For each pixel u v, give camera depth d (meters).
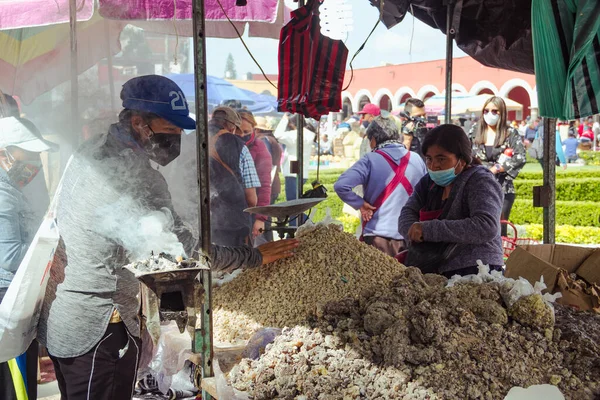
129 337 2.40
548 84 3.09
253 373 2.27
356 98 34.31
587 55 3.04
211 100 8.63
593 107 3.06
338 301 2.47
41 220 2.97
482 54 4.55
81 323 2.36
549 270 2.93
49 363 4.61
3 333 2.41
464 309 2.34
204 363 2.30
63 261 2.39
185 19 4.02
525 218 11.86
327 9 3.37
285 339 2.37
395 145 4.56
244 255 2.71
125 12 3.58
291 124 8.41
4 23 4.11
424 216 3.39
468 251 3.21
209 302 2.28
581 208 11.65
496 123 6.94
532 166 18.30
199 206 2.26
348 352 2.23
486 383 2.10
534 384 2.12
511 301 2.40
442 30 4.63
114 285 2.35
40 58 4.18
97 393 2.39
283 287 2.74
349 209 10.62
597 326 2.46
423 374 2.11
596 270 3.11
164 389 3.07
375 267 2.84
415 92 31.53
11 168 2.92
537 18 3.09
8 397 3.14
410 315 2.28
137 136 2.34
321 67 3.39
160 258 2.09
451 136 3.20
